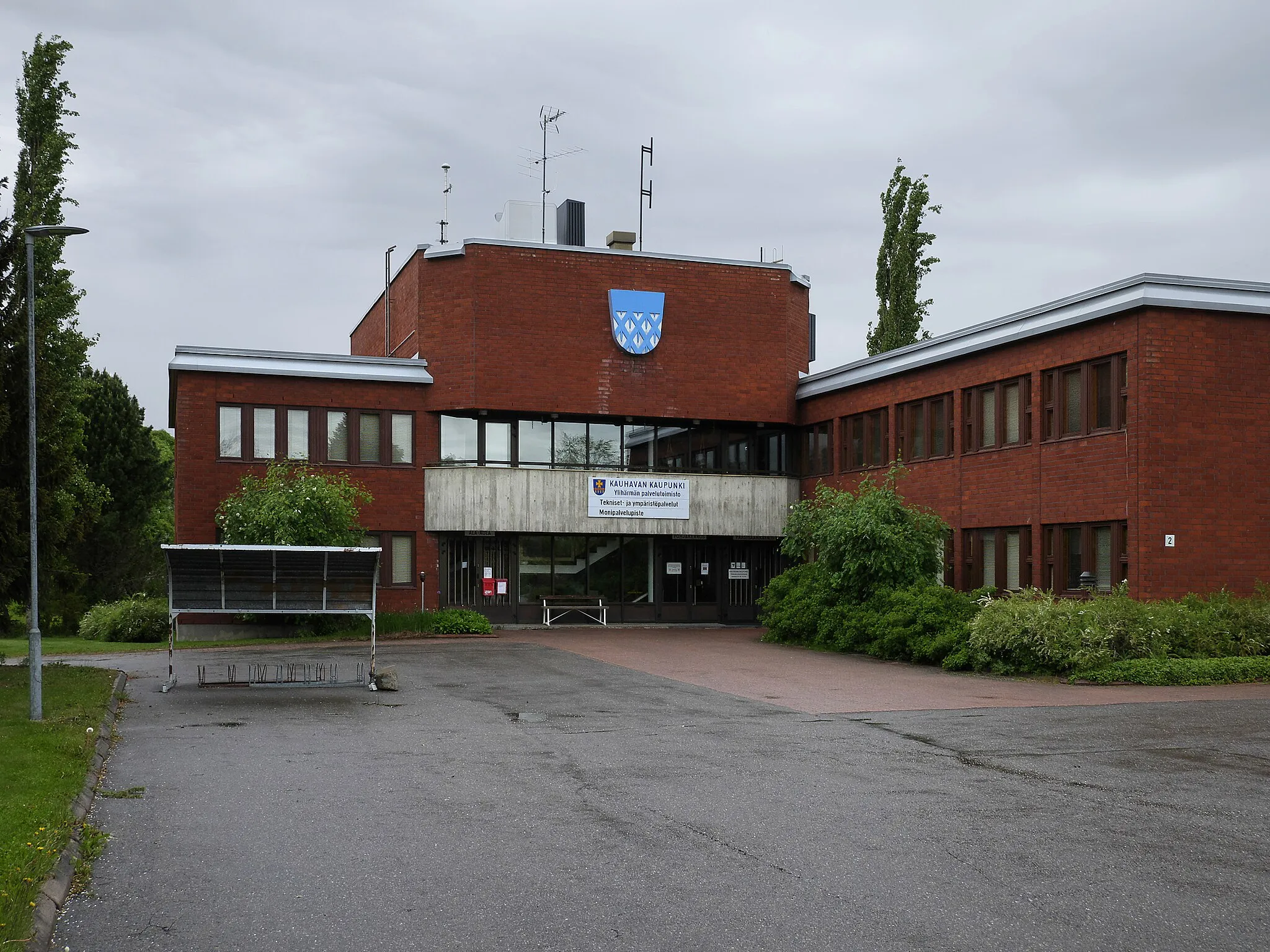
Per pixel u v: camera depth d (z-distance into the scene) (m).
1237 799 10.66
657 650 27.66
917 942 6.77
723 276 36.75
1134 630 21.16
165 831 9.43
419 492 34.59
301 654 26.48
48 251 30.17
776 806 10.34
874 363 33.53
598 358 35.41
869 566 27.39
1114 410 24.88
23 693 16.81
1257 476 24.62
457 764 12.54
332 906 7.46
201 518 32.66
